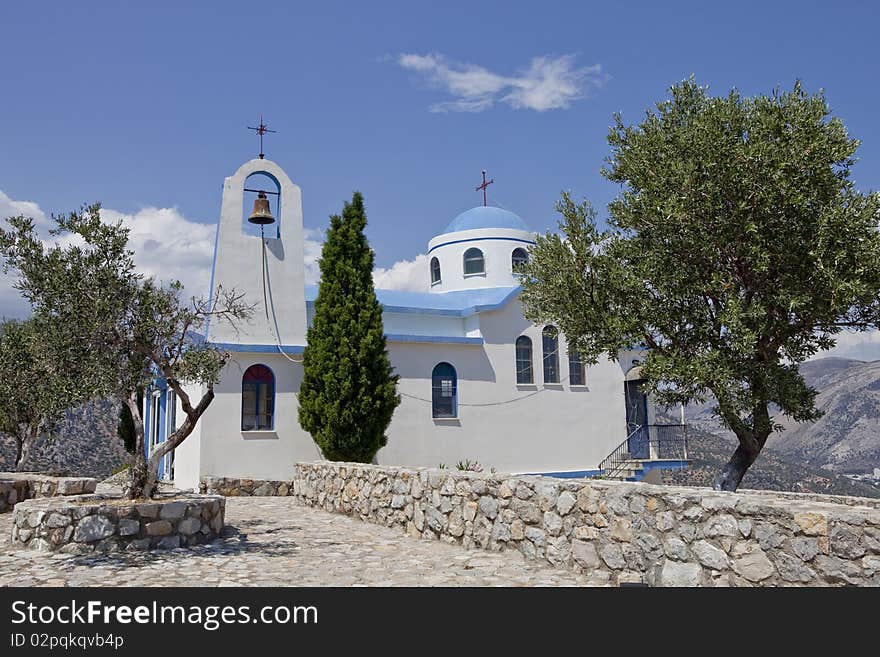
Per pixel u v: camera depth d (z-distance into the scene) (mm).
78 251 10250
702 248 11016
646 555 7824
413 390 22922
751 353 10648
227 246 20719
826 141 10336
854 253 9938
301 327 21359
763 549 6641
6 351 15812
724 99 11477
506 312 25000
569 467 25297
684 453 26297
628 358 27297
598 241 12555
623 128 12992
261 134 22047
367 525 13391
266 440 20156
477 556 9977
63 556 9898
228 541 11422
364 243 21297
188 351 11805
